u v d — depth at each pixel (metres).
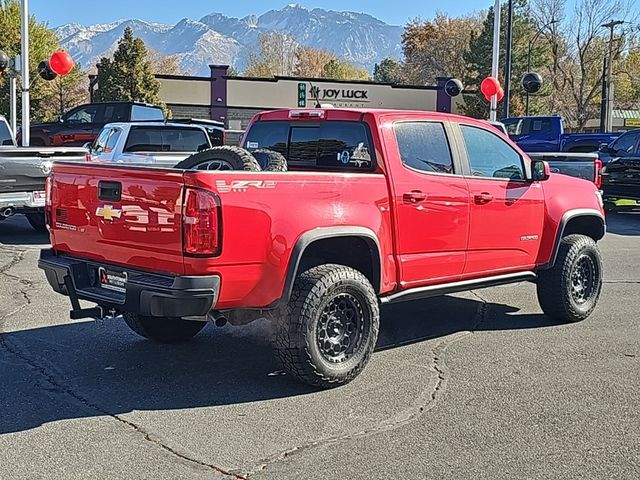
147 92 40.62
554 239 7.05
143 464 4.07
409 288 5.92
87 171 5.20
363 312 5.41
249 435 4.48
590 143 23.67
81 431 4.50
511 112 51.69
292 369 5.16
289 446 4.32
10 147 11.55
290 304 5.07
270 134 6.53
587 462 4.14
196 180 4.56
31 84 44.03
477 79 53.78
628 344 6.54
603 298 8.48
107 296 5.06
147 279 4.80
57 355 6.02
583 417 4.80
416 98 49.22
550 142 24.77
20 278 8.97
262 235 4.81
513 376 5.62
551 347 6.43
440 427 4.62
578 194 7.39
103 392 5.18
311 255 5.55
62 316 7.23
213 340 6.54
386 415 4.81
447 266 6.15
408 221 5.75
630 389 5.35
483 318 7.48
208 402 5.02
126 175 4.90
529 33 51.34
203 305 4.66
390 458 4.17
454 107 51.47
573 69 48.19
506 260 6.68
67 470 3.99
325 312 5.19
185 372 5.64
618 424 4.70
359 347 5.41
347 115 5.90
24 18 19.02
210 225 4.58
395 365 5.86
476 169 6.41
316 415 4.80
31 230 13.40
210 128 19.77
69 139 21.86
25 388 5.23
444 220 6.02
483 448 4.32
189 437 4.44
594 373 5.71
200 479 3.91
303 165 6.24
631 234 14.29
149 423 4.64
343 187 5.29
